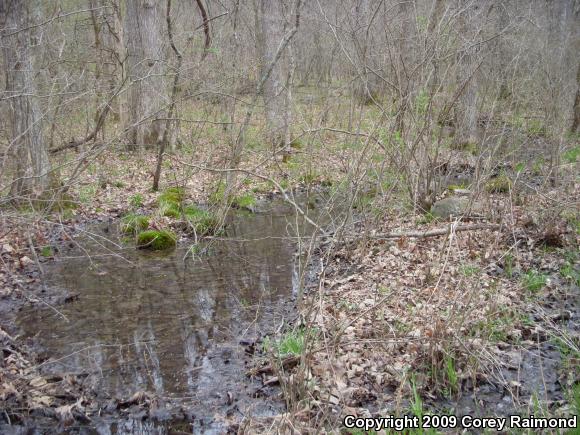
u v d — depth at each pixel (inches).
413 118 352.8
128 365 217.6
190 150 550.6
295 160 538.6
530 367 199.5
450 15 346.3
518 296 246.7
